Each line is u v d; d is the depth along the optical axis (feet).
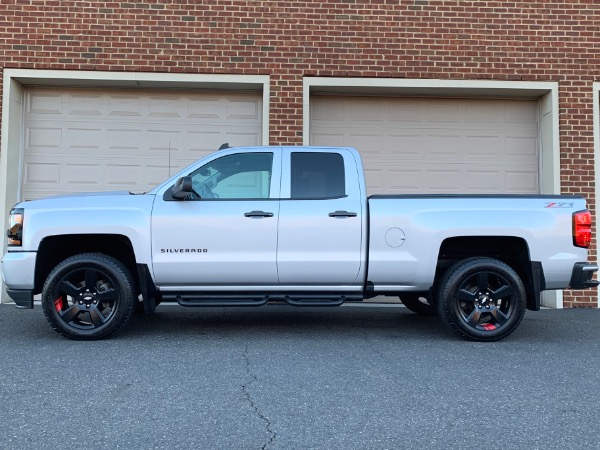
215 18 29.60
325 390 13.58
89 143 30.37
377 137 31.24
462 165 31.30
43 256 18.81
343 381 14.33
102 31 29.27
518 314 18.60
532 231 18.52
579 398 13.20
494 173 31.30
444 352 17.53
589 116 30.07
